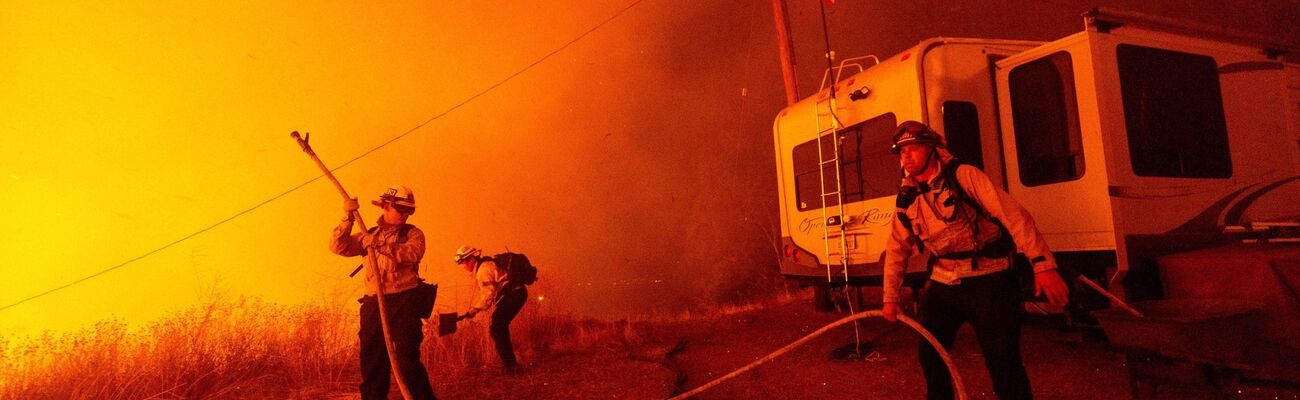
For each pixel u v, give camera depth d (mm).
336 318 6129
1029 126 5328
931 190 2916
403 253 3916
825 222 6246
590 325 7988
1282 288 3707
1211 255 4180
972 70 5590
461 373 5488
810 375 4895
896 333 6133
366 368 3947
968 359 4914
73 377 4781
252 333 5793
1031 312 5543
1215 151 5340
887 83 5805
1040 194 5203
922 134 2941
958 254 2873
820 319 7527
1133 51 5043
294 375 5309
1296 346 3607
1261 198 5598
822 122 6773
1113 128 4754
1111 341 3496
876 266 6051
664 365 5535
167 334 5445
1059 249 5055
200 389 5020
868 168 6098
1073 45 4988
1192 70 5383
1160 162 4961
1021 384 2744
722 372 5281
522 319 7434
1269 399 3076
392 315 3928
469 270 5727
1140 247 4668
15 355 4902
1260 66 5938
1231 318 3170
